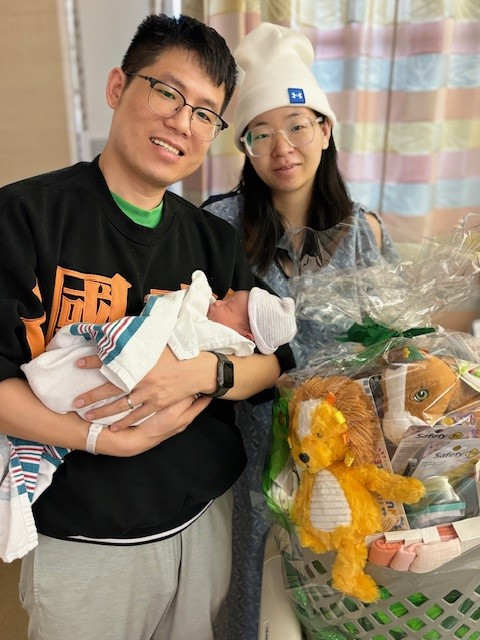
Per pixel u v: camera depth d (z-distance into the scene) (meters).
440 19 1.53
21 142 1.79
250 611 1.16
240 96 1.10
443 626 0.65
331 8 1.57
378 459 0.63
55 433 0.69
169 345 0.74
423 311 0.82
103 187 0.78
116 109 0.81
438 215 1.81
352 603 0.68
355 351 0.80
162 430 0.73
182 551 0.87
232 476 0.88
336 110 1.67
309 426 0.65
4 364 0.67
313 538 0.65
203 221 0.92
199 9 1.52
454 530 0.62
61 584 0.78
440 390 0.64
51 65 1.70
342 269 1.03
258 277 1.04
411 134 1.65
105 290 0.75
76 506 0.74
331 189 1.18
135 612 0.86
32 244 0.71
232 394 0.81
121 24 1.69
